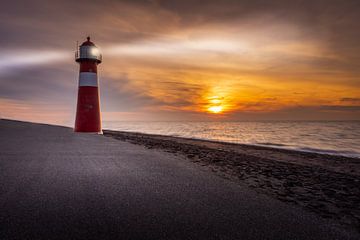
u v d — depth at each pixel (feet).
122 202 17.42
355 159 60.64
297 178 30.60
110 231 13.03
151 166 30.73
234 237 12.80
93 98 82.69
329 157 61.62
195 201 18.19
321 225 14.76
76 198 17.93
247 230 13.67
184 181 23.85
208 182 23.73
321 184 28.07
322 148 94.79
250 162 41.88
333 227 14.58
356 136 170.40
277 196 21.17
